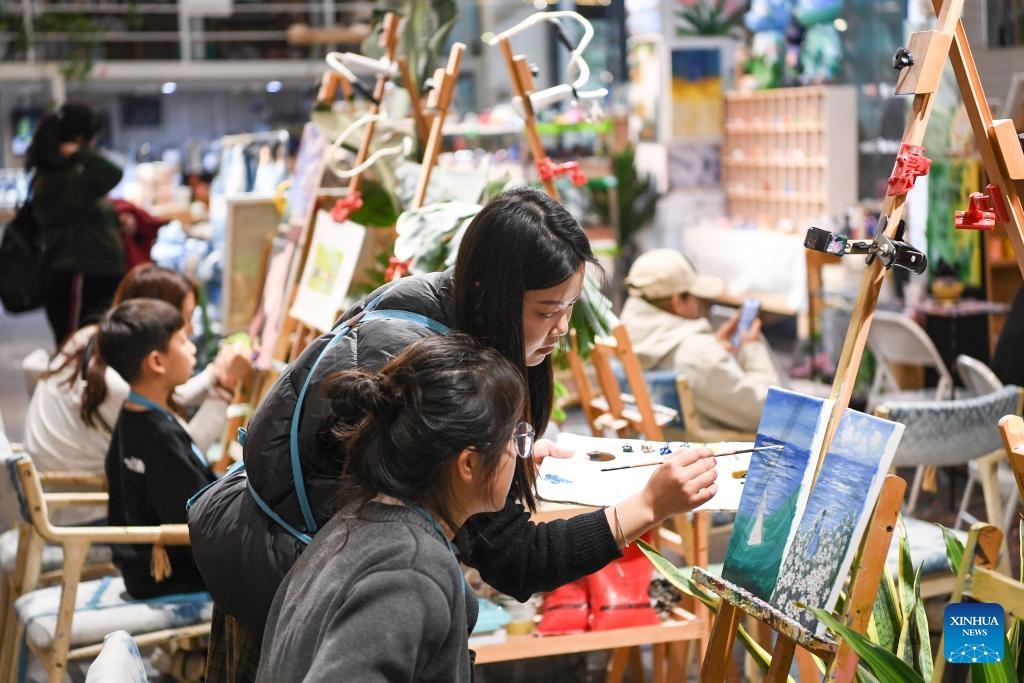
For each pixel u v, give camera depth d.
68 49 10.45
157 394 3.07
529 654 2.81
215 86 11.85
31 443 3.67
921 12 6.70
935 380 6.01
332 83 3.97
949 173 5.71
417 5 3.75
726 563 1.92
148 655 3.77
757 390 4.20
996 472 3.89
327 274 3.76
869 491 1.69
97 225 5.29
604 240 8.13
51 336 9.79
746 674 3.23
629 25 9.36
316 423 1.79
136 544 2.99
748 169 8.50
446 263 2.68
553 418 3.27
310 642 1.36
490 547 1.80
